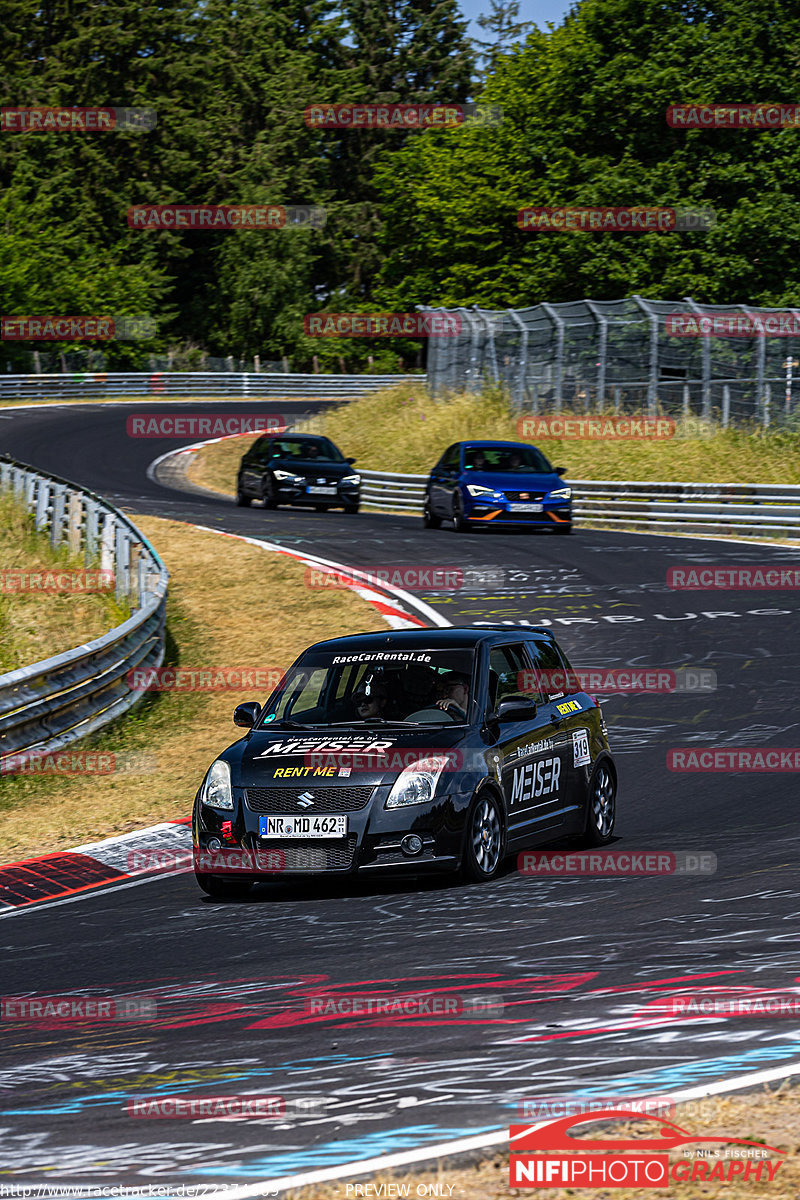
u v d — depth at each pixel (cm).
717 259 8294
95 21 14512
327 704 1720
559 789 1745
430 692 1683
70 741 2602
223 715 2869
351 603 3778
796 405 5866
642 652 3148
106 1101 895
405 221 13450
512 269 10450
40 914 1612
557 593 3844
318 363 14725
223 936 1421
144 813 2142
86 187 14325
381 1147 771
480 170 11044
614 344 6456
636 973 1152
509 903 1470
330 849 1536
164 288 14312
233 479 7825
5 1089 942
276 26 17400
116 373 11388
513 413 6981
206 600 3916
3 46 14250
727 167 8550
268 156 15350
